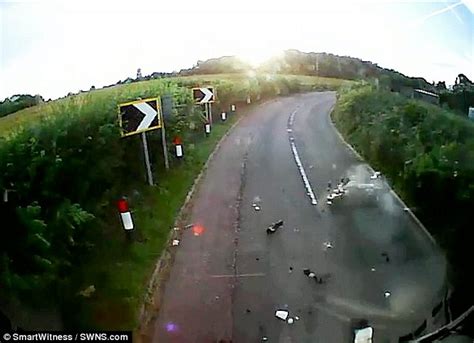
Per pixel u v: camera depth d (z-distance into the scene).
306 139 16.45
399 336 4.81
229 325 5.06
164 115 9.85
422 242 7.11
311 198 9.30
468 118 9.67
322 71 46.50
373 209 8.59
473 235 6.20
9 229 4.49
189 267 6.36
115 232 6.36
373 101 15.41
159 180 9.10
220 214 8.38
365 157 12.97
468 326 4.93
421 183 8.09
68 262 4.96
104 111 6.68
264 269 6.31
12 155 4.66
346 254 6.75
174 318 5.20
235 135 17.25
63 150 5.32
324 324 5.06
